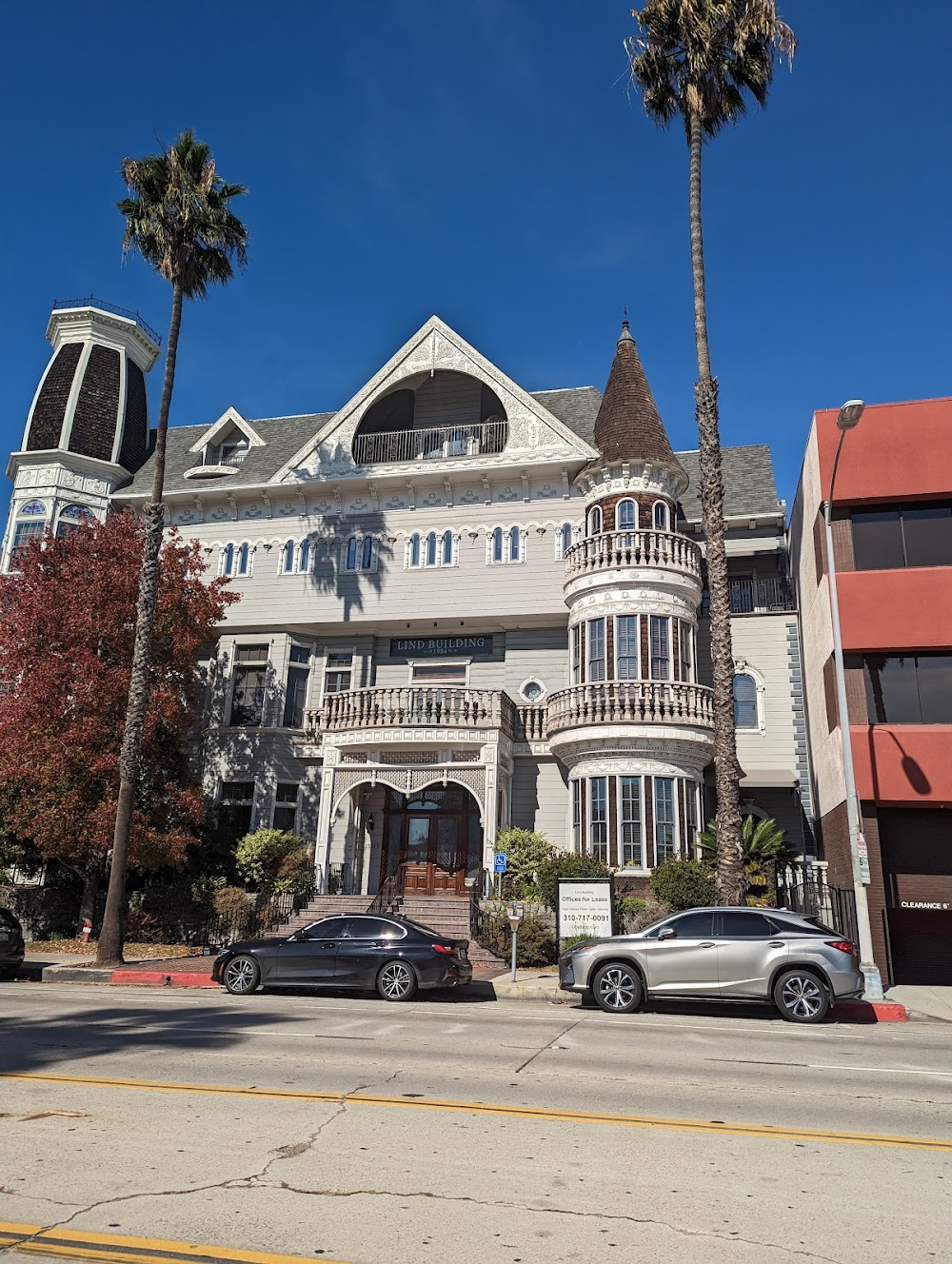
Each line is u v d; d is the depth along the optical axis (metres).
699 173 21.86
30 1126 6.92
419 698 26.58
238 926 23.59
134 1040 10.77
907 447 21.11
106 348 36.09
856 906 17.36
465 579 30.11
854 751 19.86
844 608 20.66
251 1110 7.47
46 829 22.59
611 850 24.69
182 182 22.94
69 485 33.56
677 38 21.97
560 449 29.88
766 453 33.16
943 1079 9.48
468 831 28.45
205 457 34.53
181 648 25.06
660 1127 7.17
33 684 22.95
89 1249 4.66
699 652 28.83
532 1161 6.22
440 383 32.88
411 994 15.79
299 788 29.86
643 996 14.41
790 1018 13.93
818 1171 6.13
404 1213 5.23
